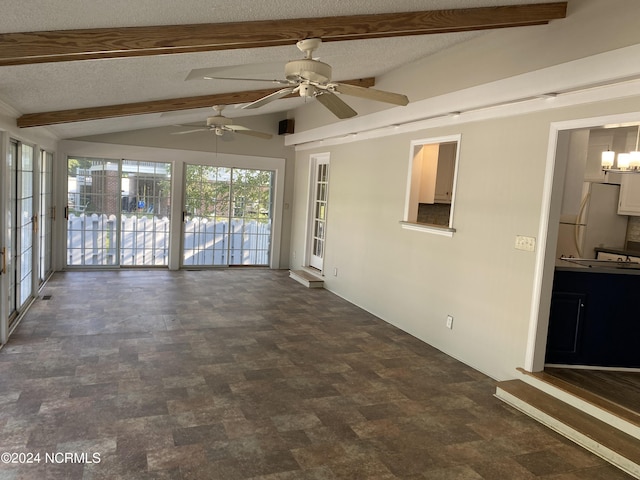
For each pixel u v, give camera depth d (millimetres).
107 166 7492
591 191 5832
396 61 4750
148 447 2611
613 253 5684
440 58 4406
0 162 3904
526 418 3236
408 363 4184
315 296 6625
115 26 2295
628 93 2842
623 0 2752
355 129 5953
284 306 5965
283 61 3795
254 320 5258
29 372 3512
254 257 8656
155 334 4555
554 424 3088
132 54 2494
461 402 3441
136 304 5605
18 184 4680
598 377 3705
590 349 3902
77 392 3229
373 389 3598
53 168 7027
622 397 3324
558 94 3309
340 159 6738
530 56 3414
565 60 3131
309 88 2943
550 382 3422
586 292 3846
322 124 6930
